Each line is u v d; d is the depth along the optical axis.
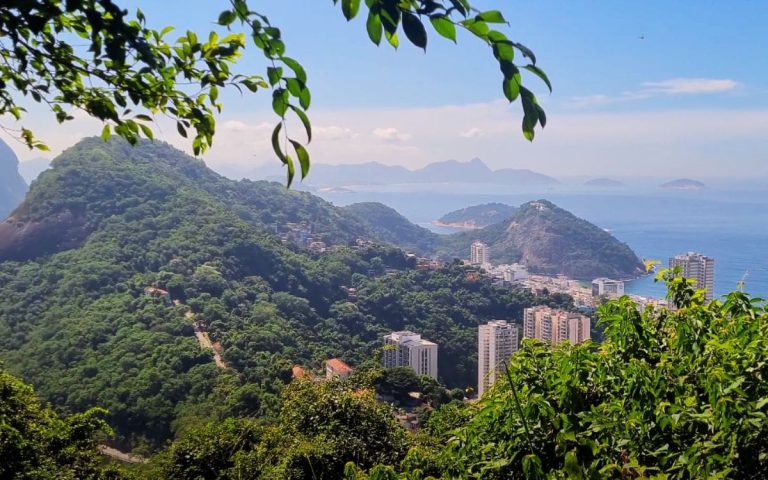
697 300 2.78
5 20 1.18
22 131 1.88
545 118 0.97
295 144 1.15
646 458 2.00
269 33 1.14
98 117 1.65
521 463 2.06
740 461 1.76
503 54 0.93
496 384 2.48
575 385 2.19
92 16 1.17
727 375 1.92
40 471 6.60
